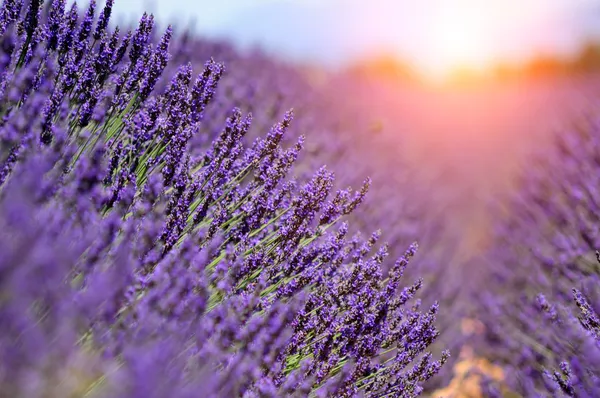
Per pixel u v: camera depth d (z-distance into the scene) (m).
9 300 0.42
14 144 0.56
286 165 0.66
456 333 0.91
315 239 0.67
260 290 0.59
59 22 0.63
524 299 0.88
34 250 0.43
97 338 0.52
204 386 0.51
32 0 0.62
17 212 0.44
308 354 0.63
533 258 0.91
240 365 0.55
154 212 0.60
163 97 0.65
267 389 0.56
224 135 0.66
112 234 0.55
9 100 0.57
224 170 0.65
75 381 0.46
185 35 0.75
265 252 0.63
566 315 0.76
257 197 0.64
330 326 0.63
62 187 0.55
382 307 0.65
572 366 0.71
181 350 0.55
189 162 0.64
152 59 0.64
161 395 0.48
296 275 0.64
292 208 0.65
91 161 0.57
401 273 0.67
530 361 0.80
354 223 0.86
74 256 0.51
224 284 0.59
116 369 0.53
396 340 0.66
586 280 0.77
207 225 0.64
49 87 0.60
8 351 0.42
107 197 0.58
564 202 0.93
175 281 0.56
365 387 0.64
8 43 0.60
